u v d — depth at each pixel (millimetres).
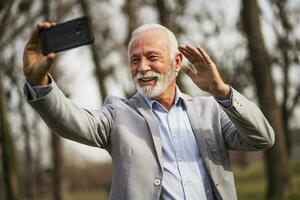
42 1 15352
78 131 3109
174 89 3457
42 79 2928
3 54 16188
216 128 3408
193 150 3332
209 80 3135
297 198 13891
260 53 13953
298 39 17219
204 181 3297
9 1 14164
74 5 16766
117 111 3346
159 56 3297
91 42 2939
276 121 13984
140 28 3373
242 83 16766
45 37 2969
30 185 23562
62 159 21938
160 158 3234
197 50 3111
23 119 19703
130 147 3234
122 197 3199
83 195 32812
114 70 19203
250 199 16500
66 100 3066
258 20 14086
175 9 15430
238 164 37594
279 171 14039
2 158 14883
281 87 19000
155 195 3178
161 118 3373
